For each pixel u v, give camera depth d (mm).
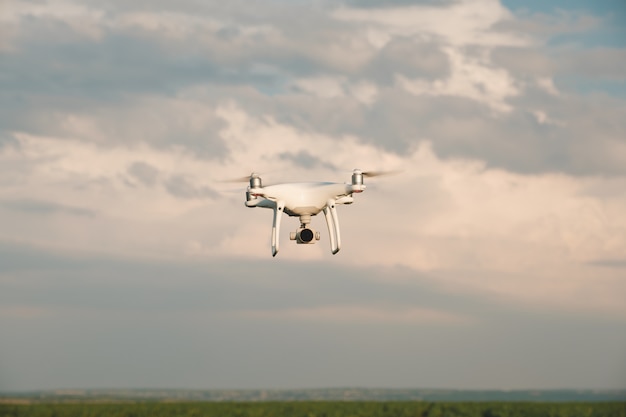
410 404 72562
